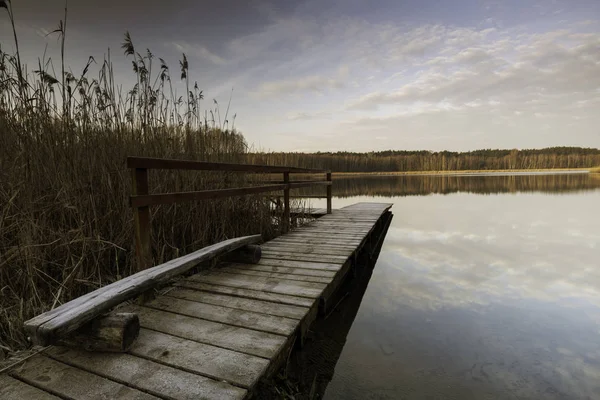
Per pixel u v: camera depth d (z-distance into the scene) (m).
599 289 4.03
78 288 2.35
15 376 1.43
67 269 2.40
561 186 24.55
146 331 1.84
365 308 3.43
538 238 7.17
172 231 3.15
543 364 2.36
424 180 36.34
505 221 9.46
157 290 2.48
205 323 1.95
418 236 7.46
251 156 5.64
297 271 2.99
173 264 2.13
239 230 4.41
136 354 1.60
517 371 2.26
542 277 4.52
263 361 1.57
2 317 1.92
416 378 2.18
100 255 2.52
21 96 2.61
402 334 2.83
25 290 2.19
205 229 3.56
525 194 18.41
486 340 2.72
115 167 2.95
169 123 4.01
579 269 4.90
